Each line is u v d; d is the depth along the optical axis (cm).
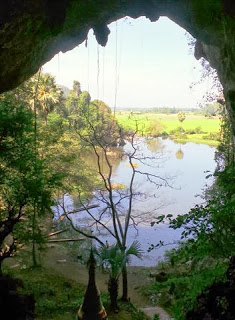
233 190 490
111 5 604
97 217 1995
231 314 396
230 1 525
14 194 950
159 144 3553
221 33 602
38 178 952
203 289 429
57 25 538
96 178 1778
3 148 877
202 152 4222
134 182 2631
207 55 790
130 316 1190
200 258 466
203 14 586
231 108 699
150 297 1340
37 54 627
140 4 612
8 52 539
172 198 2570
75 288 1388
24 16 497
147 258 1709
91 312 864
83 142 1816
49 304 1168
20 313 841
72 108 2372
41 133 1393
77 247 1777
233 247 434
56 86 2333
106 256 1234
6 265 1516
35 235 1071
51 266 1573
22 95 1526
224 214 428
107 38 677
